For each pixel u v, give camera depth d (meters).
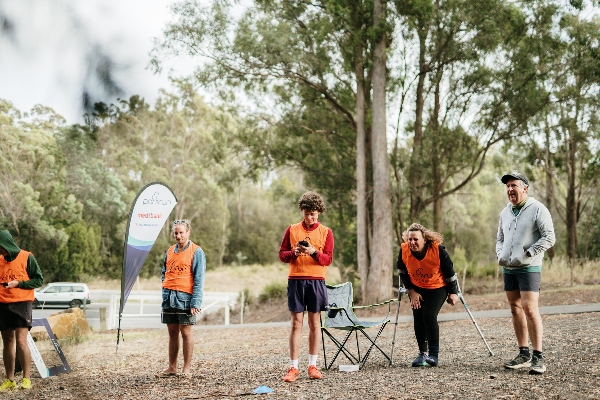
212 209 58.88
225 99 24.66
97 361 9.62
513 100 23.03
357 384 6.15
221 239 59.84
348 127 26.53
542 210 6.39
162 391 6.48
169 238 52.44
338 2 21.75
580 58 24.95
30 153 37.75
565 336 8.88
